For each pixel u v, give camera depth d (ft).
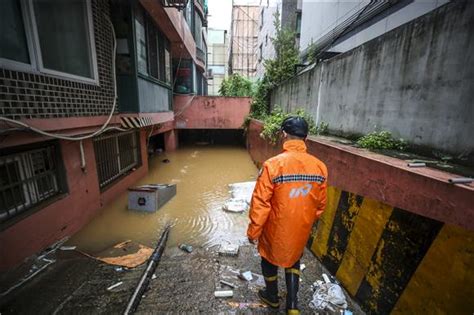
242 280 8.84
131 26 15.70
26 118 8.34
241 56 84.53
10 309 7.24
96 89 13.05
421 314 5.50
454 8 7.40
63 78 10.30
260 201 6.05
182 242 11.96
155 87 21.65
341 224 8.96
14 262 8.75
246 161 31.35
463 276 4.72
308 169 6.14
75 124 11.00
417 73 8.96
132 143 21.08
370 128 11.93
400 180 6.36
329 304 7.64
